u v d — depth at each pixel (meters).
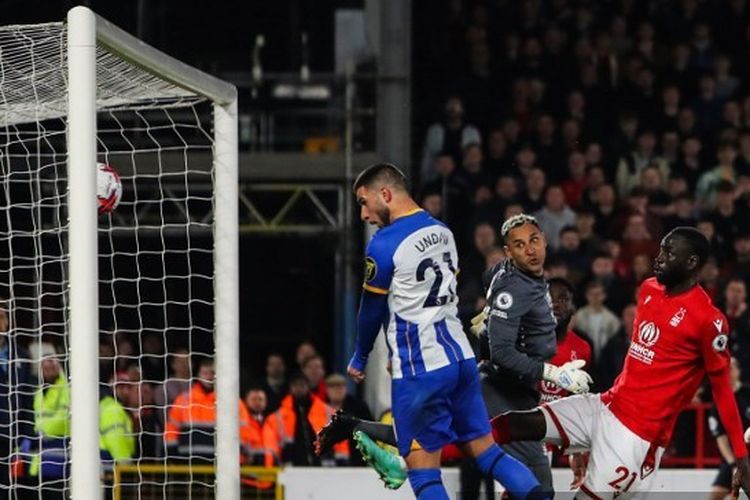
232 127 20.95
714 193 40.00
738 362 32.97
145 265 38.72
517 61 42.78
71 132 17.61
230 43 44.38
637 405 18.42
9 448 24.84
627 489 18.70
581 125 41.34
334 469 28.83
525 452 19.55
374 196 17.31
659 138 41.75
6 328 24.80
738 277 36.62
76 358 17.55
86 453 17.52
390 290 17.16
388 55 39.19
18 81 20.41
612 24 43.72
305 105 40.28
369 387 33.84
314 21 43.47
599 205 39.28
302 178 38.31
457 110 40.81
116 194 19.64
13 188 33.72
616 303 36.44
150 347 35.03
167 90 20.41
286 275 40.91
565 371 18.20
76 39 17.59
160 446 31.28
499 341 18.28
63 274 21.95
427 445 17.20
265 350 40.81
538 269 18.47
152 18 42.72
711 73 43.34
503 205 38.03
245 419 31.06
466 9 43.91
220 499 20.62
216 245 20.91
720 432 28.52
